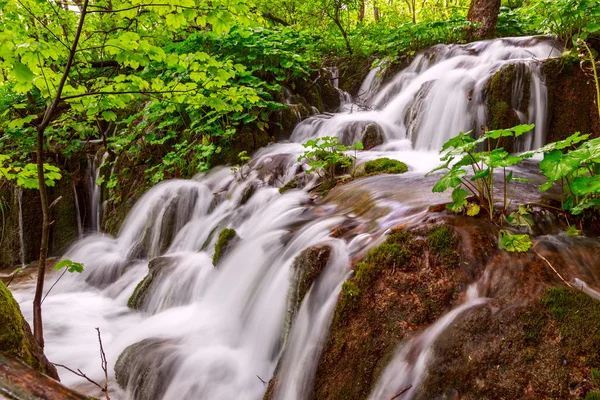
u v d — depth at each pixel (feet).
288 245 11.43
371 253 8.71
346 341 7.95
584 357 6.08
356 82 30.94
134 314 14.98
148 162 24.66
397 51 28.86
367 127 21.04
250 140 22.39
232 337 11.07
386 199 12.02
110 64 22.04
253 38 24.99
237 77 23.29
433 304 7.71
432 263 8.23
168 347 10.91
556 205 9.64
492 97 17.83
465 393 6.37
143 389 10.07
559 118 17.17
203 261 14.49
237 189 18.63
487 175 8.89
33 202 26.84
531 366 6.23
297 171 17.98
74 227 26.81
